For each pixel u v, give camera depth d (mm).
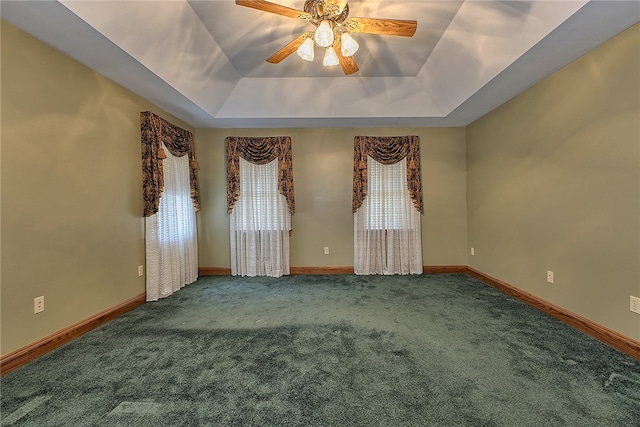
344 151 4312
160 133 3232
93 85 2469
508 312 2777
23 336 1929
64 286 2221
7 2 1605
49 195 2107
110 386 1685
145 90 2863
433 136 4301
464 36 2492
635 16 1786
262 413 1466
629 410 1462
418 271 4262
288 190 4238
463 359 1954
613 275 2100
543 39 2027
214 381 1729
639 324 1936
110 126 2662
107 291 2639
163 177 3326
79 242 2352
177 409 1496
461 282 3824
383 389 1646
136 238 3018
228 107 3658
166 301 3189
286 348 2127
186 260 3836
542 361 1918
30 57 1964
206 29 2504
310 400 1557
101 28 1890
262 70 3277
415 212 4258
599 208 2197
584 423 1383
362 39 2697
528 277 3012
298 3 2215
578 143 2361
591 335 2264
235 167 4250
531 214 2938
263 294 3426
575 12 1741
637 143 1921
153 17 2064
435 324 2527
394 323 2562
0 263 1808
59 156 2182
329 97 3635
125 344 2191
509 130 3238
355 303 3092
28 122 1963
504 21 2131
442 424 1386
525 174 3010
